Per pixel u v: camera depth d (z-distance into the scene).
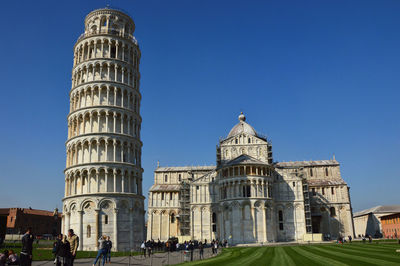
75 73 76.81
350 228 105.44
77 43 78.56
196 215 98.81
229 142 103.06
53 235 134.88
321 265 32.44
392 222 108.25
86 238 63.03
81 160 68.31
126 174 69.44
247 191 88.06
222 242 83.25
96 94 72.56
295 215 94.44
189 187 106.19
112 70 74.88
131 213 67.00
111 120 71.31
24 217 125.31
